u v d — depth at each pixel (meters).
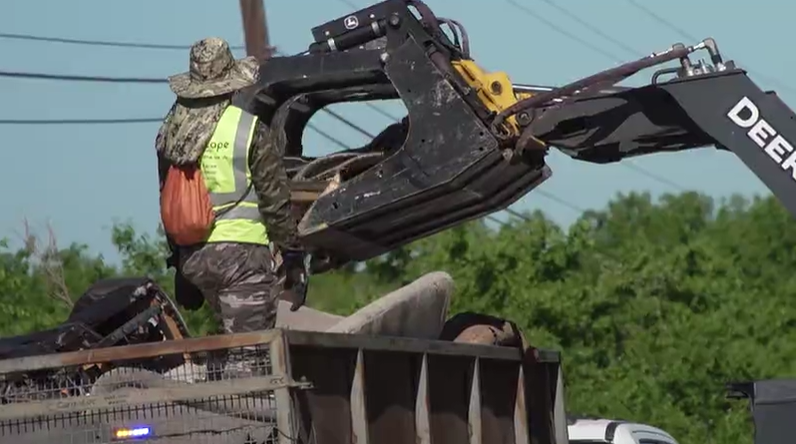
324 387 15.02
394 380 16.33
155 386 14.73
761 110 17.77
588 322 50.94
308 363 14.75
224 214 16.73
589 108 18.50
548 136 18.53
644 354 50.44
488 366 18.98
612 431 26.23
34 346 17.20
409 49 18.42
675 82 18.02
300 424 14.45
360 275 53.59
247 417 14.45
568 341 50.50
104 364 15.02
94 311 18.16
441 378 17.42
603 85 18.28
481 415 18.38
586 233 53.50
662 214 96.94
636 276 55.50
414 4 18.83
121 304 18.22
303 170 19.27
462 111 18.22
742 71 17.86
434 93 18.30
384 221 18.67
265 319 16.84
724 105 17.86
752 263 90.50
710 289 57.41
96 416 14.86
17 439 14.98
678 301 56.19
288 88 18.89
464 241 51.47
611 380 49.28
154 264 48.50
